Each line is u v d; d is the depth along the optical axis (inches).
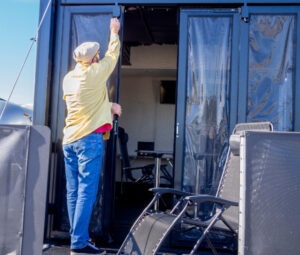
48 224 137.2
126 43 270.4
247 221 80.3
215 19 136.0
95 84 109.2
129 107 323.3
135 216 177.3
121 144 217.9
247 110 133.0
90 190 110.3
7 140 82.8
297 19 131.9
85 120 110.2
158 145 318.0
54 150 139.3
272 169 81.0
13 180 82.4
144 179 227.0
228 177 112.3
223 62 135.2
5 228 82.0
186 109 135.6
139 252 93.0
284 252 79.8
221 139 133.8
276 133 81.3
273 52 132.9
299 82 130.9
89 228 135.7
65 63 141.2
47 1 140.3
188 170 134.3
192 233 130.6
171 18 206.2
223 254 126.6
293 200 80.3
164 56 286.5
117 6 139.5
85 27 141.3
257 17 133.7
